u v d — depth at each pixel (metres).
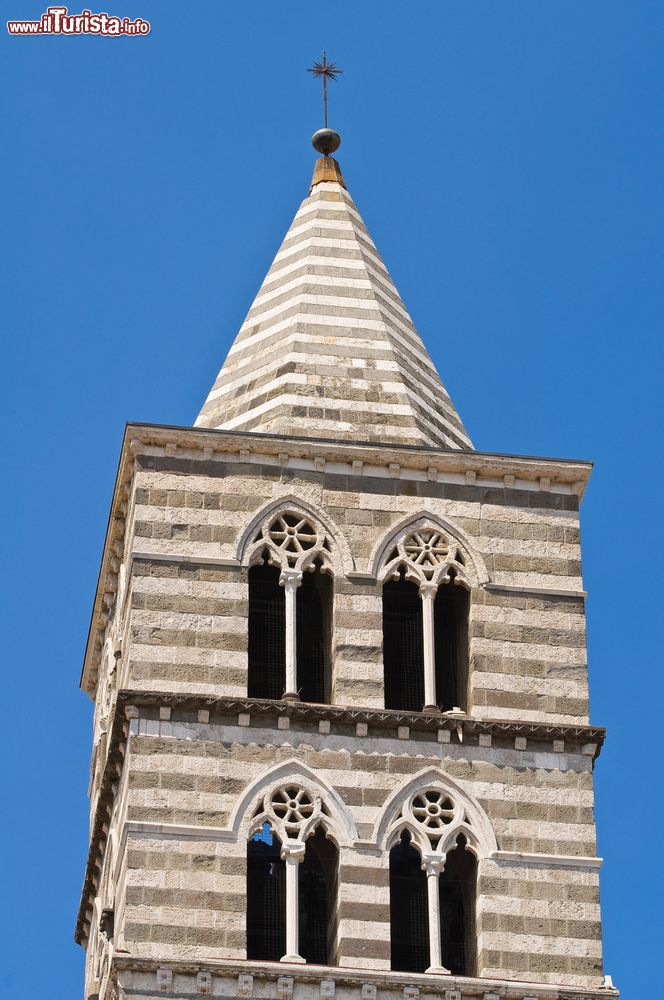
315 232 89.19
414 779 77.56
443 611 81.25
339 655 79.06
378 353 85.31
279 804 76.69
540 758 78.50
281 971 74.31
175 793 76.38
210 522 80.12
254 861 76.75
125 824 75.88
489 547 81.31
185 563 79.38
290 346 85.12
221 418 84.50
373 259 89.25
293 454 81.38
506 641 80.12
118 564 84.12
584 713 79.38
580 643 80.38
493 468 82.12
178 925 74.75
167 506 80.19
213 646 78.44
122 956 73.88
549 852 77.38
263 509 80.50
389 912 76.00
